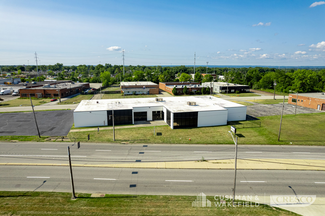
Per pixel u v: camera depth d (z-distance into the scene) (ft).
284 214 61.62
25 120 167.53
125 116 156.76
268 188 75.77
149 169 89.15
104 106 165.89
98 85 471.62
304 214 62.08
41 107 219.41
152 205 63.87
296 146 117.08
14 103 241.76
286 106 224.33
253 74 424.05
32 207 62.08
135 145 116.06
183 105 170.91
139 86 328.08
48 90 282.97
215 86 343.46
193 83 381.60
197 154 104.63
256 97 288.51
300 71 361.30
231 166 92.22
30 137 127.85
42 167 90.12
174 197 68.80
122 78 543.80
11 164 92.22
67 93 303.07
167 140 123.85
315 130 144.56
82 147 112.57
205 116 151.64
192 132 139.13
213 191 73.05
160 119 171.01
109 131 139.95
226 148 112.88
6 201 65.36
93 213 59.36
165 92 340.59
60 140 123.03
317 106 207.31
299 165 93.97
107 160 97.14
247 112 197.57
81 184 76.89
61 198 67.51
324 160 99.55
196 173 85.92
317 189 75.82
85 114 149.48
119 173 85.56
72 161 95.76
